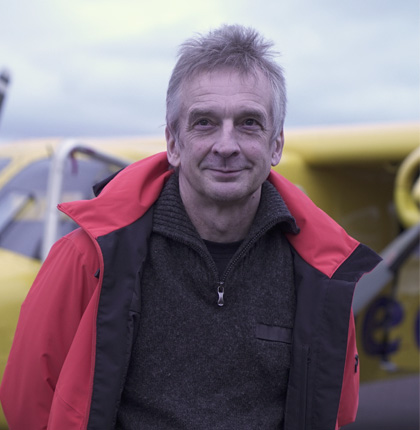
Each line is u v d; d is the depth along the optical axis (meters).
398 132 4.90
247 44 1.40
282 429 1.42
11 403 1.41
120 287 1.34
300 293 1.42
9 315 3.28
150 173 1.49
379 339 5.01
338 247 1.47
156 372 1.37
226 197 1.37
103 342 1.30
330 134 5.03
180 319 1.38
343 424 1.59
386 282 3.96
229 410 1.38
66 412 1.31
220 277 1.42
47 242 3.34
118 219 1.39
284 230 1.49
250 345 1.38
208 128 1.37
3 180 4.03
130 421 1.37
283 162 4.85
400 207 4.29
